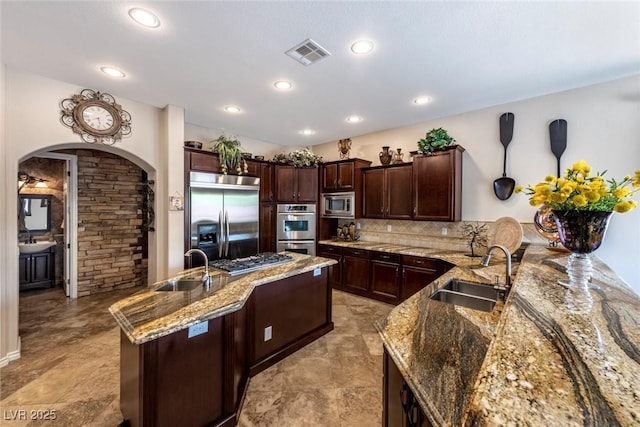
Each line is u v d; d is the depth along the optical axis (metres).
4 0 1.71
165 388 1.52
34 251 4.60
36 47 2.23
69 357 2.59
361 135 4.99
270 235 5.03
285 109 3.66
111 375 2.33
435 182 3.74
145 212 4.95
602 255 2.83
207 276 2.16
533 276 1.67
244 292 1.98
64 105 2.84
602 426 0.54
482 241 3.62
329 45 2.20
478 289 2.10
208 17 1.88
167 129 3.49
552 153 3.13
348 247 4.54
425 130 4.21
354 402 2.04
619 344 0.86
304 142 5.63
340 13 1.84
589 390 0.65
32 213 4.66
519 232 3.19
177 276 2.39
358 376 2.36
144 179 4.94
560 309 1.14
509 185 3.39
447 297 2.01
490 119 3.56
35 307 3.87
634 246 2.69
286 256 3.25
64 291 4.55
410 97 3.25
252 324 2.35
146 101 3.36
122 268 4.72
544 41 2.13
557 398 0.63
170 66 2.54
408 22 1.92
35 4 1.75
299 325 2.86
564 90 3.04
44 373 2.35
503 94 3.15
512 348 0.84
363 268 4.39
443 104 3.47
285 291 2.70
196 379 1.66
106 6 1.78
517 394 0.65
